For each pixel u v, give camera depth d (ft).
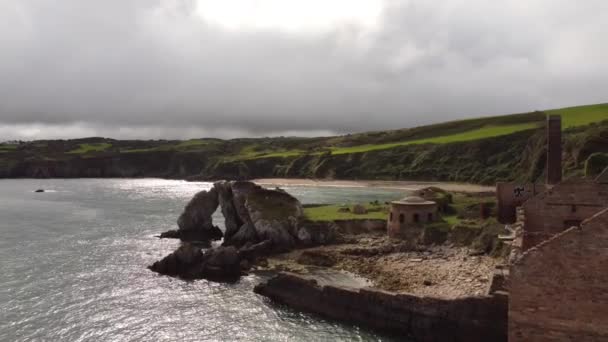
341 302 144.36
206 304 161.58
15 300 165.48
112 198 544.21
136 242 268.00
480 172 609.01
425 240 216.13
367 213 272.72
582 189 111.75
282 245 233.55
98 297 169.17
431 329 126.52
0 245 255.70
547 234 108.27
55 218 364.58
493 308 118.32
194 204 293.43
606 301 75.92
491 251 190.60
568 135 465.88
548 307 79.41
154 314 153.28
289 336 134.92
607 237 75.61
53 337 136.26
